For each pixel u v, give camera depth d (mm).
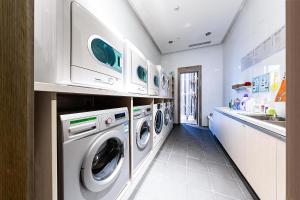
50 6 710
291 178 374
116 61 1278
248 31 2438
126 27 2561
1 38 321
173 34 3689
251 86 2314
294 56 362
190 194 1354
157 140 2348
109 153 1181
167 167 1868
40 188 624
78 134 748
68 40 775
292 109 369
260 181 1161
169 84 3879
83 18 874
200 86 4559
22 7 347
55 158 622
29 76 362
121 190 1208
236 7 2646
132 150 1397
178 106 4875
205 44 4320
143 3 2555
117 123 1110
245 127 1460
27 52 355
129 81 1571
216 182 1548
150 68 2246
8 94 331
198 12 2785
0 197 323
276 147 961
